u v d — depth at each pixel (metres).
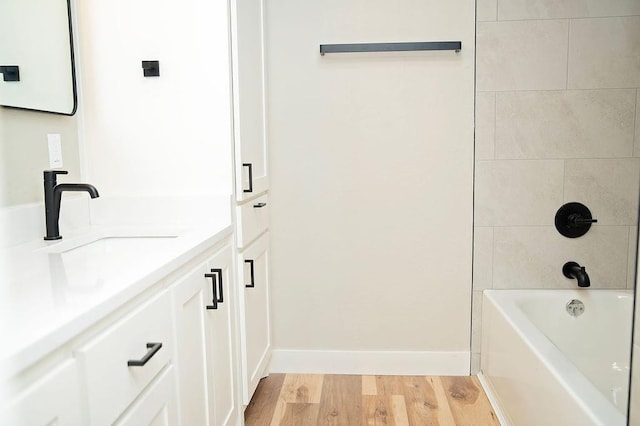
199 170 1.97
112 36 1.95
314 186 2.64
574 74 2.47
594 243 2.55
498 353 2.34
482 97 2.52
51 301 0.96
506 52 2.49
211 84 1.94
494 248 2.59
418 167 2.59
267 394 2.48
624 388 2.38
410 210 2.62
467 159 2.56
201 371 1.59
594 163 2.51
